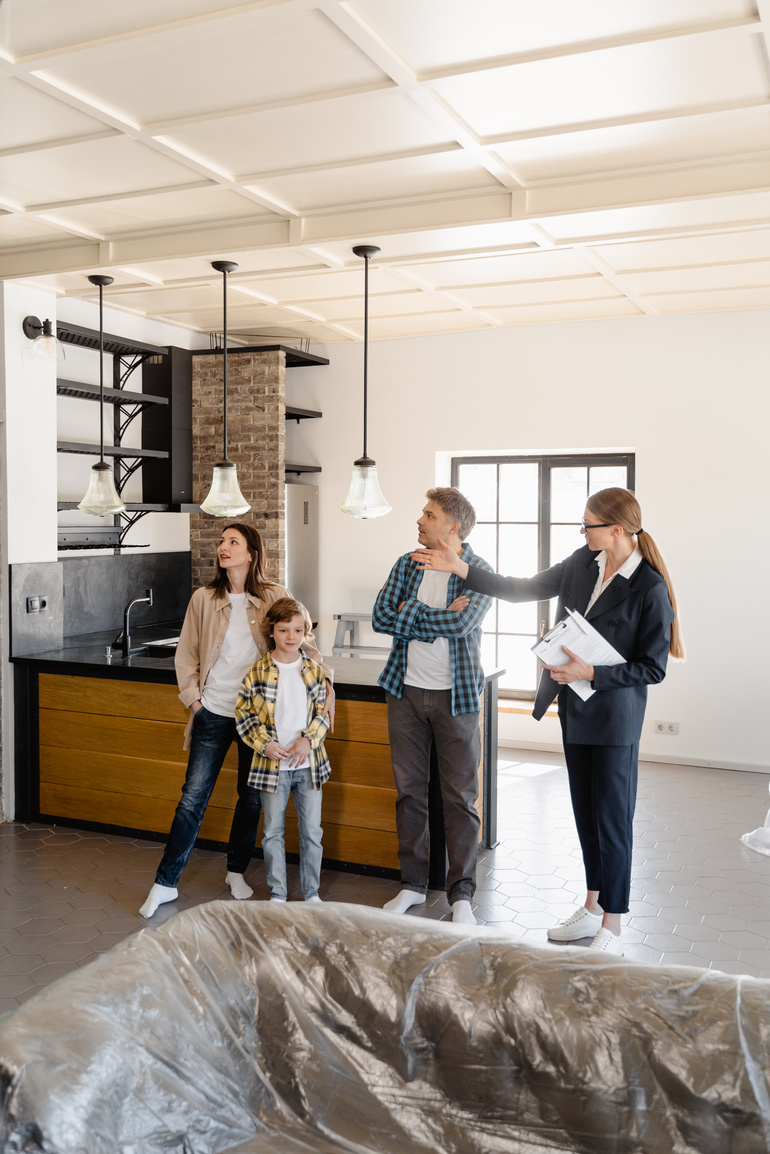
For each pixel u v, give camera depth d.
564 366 6.04
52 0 2.30
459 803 3.52
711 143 3.12
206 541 6.44
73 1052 1.54
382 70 2.63
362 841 4.03
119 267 4.27
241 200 3.68
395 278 4.71
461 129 2.97
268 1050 1.87
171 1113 1.65
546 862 4.23
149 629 5.92
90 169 3.36
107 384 5.84
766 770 5.74
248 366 6.15
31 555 4.79
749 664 5.74
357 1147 1.76
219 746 3.71
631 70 2.61
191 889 3.87
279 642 3.47
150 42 2.47
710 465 5.75
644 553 3.18
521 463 6.52
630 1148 1.66
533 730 6.37
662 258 4.34
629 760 3.17
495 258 4.31
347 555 6.71
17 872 4.05
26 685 4.73
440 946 1.94
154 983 1.77
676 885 3.97
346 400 6.64
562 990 1.79
